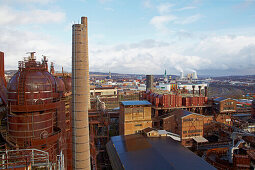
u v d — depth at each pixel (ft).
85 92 90.68
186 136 206.49
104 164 171.42
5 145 84.17
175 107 260.42
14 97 87.76
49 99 94.48
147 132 176.14
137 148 147.54
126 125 194.29
